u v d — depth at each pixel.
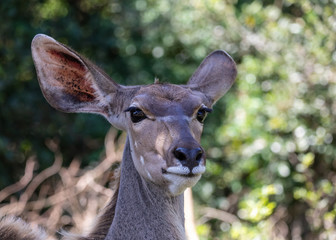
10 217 6.84
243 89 13.69
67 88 6.53
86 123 15.37
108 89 6.48
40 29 15.22
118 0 16.36
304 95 13.12
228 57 7.01
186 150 5.72
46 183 13.59
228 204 13.77
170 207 6.18
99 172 12.24
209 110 6.32
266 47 13.66
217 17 14.31
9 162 14.64
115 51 16.44
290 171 13.47
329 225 12.22
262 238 11.45
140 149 6.06
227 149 13.76
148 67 15.70
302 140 13.04
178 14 14.90
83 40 16.22
